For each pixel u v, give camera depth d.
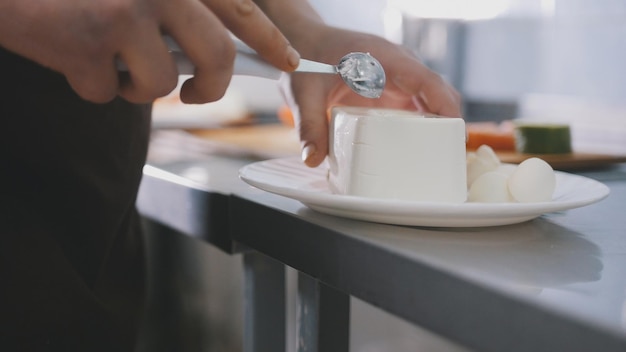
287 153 0.91
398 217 0.41
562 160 0.83
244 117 1.47
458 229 0.43
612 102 1.28
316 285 0.51
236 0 0.40
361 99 0.67
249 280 0.60
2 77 0.59
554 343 0.27
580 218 0.49
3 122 0.59
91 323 0.62
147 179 0.77
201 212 0.62
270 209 0.48
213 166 0.83
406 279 0.36
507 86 1.50
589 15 1.31
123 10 0.34
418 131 0.44
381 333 1.15
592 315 0.26
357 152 0.45
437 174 0.44
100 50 0.35
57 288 0.58
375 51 0.64
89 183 0.64
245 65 0.43
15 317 0.55
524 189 0.46
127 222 0.72
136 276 0.76
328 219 0.44
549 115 1.39
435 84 0.63
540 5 1.41
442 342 1.02
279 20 0.68
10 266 0.55
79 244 0.65
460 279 0.32
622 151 0.94
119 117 0.66
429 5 1.61
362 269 0.39
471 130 1.00
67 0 0.34
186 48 0.38
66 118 0.62
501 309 0.30
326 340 0.52
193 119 1.38
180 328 1.13
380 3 1.74
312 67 0.47
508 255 0.37
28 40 0.35
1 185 0.59
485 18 1.53
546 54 1.41
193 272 1.12
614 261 0.36
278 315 0.62
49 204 0.62
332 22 1.86
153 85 0.37
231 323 1.01
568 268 0.34
